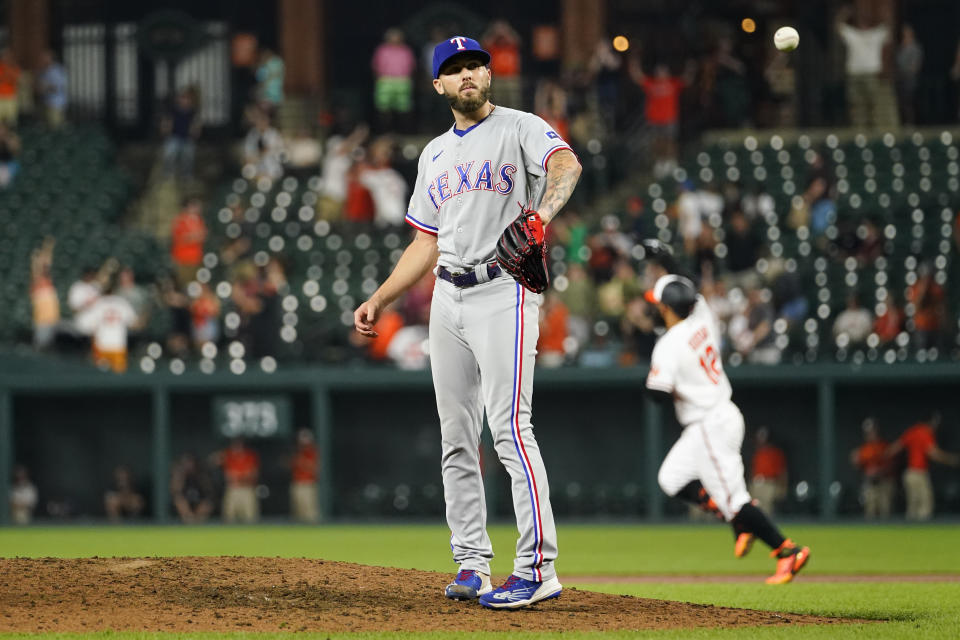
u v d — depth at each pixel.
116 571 24.47
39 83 94.19
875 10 88.50
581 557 47.19
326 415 67.50
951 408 68.12
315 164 84.38
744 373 64.56
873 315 70.44
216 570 24.67
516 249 20.14
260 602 22.03
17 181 85.62
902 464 68.25
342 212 79.50
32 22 100.06
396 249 76.88
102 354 68.50
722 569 41.75
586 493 69.31
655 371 33.47
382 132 89.25
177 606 21.67
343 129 89.81
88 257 78.19
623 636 19.22
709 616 22.25
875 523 65.12
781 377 64.56
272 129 85.44
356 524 68.38
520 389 21.22
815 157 77.50
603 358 66.62
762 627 21.00
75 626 20.06
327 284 74.75
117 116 104.50
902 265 72.06
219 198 82.88
